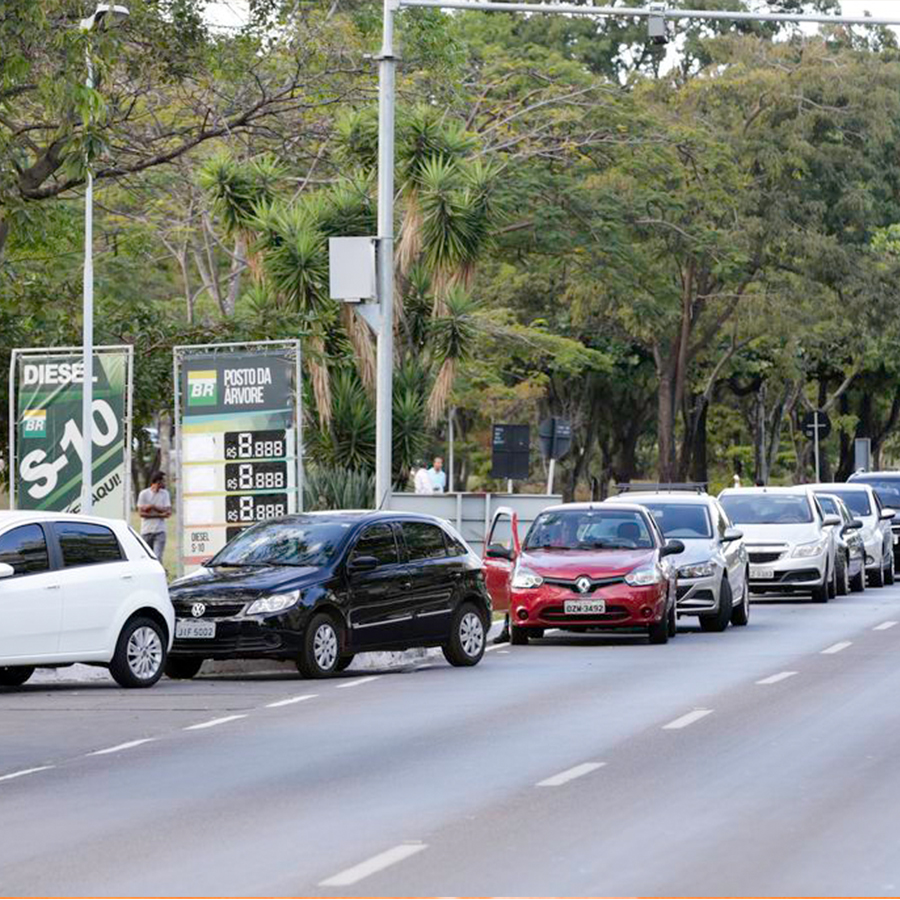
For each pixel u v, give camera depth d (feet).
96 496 192.95
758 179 405.80
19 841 74.08
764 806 78.84
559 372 463.01
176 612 145.48
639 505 184.75
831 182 409.08
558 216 350.43
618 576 172.86
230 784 88.79
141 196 308.81
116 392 192.95
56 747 105.09
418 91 271.08
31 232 174.29
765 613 219.00
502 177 341.00
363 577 149.28
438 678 144.05
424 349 257.96
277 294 248.52
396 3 187.01
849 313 409.28
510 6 173.88
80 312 249.34
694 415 461.37
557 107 350.64
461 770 91.66
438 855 68.64
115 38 158.61
